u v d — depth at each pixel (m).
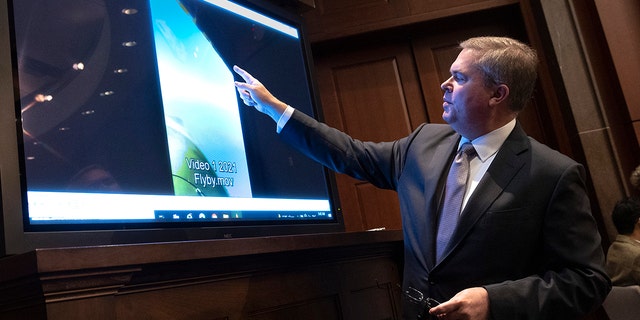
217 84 2.20
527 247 1.73
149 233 1.72
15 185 1.44
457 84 1.87
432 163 1.92
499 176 1.77
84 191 1.60
